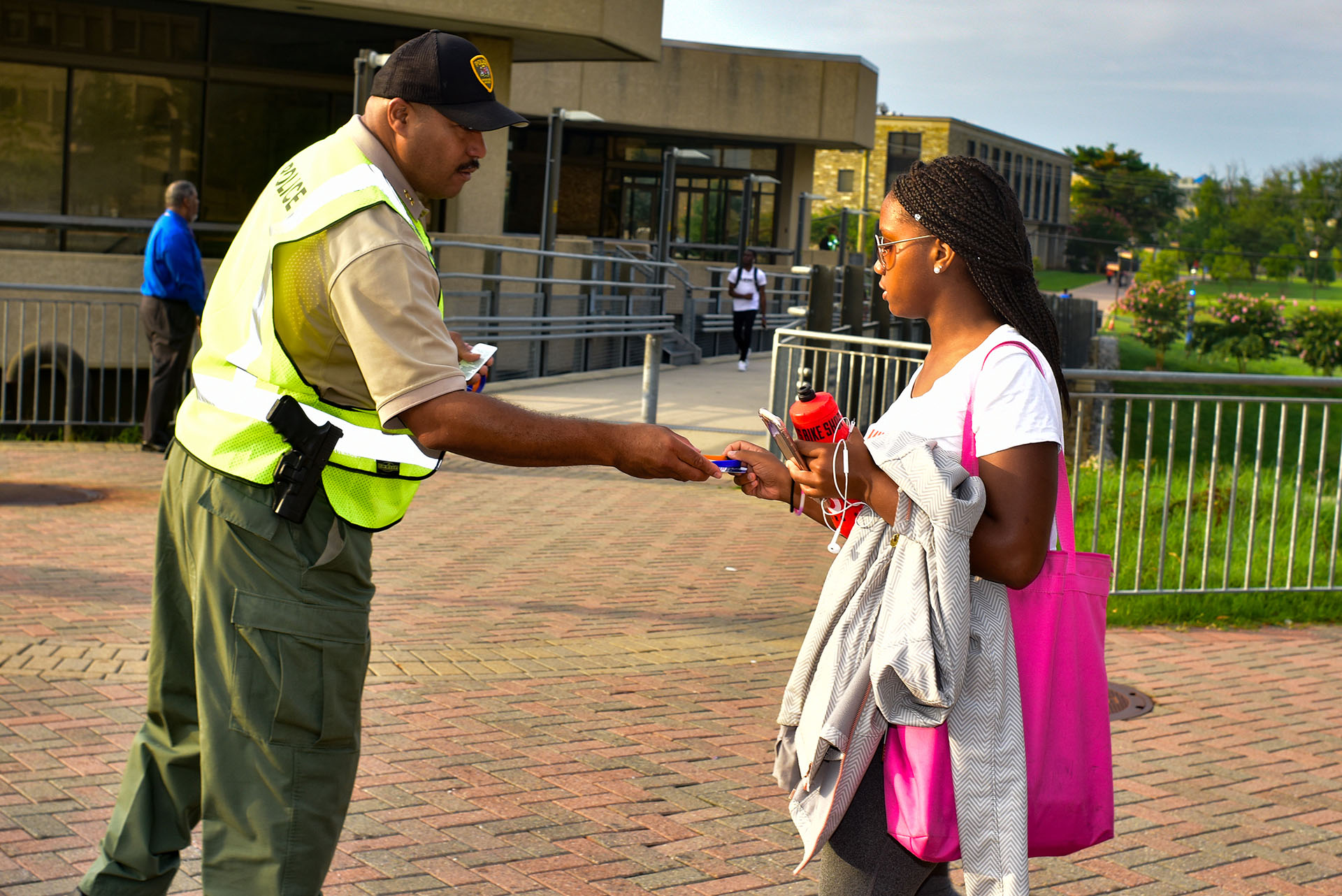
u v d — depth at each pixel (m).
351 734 2.56
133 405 11.80
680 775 4.29
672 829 3.85
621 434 2.32
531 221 34.12
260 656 2.45
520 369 16.70
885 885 2.27
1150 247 82.06
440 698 4.95
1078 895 3.59
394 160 2.55
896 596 2.16
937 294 2.30
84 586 6.30
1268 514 10.20
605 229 34.56
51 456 10.41
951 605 2.08
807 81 32.41
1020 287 2.26
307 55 17.12
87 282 13.64
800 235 34.69
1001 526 2.11
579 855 3.64
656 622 6.30
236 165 16.86
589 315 18.12
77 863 3.38
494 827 3.79
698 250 34.59
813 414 2.21
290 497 2.43
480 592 6.70
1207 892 3.66
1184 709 5.36
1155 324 36.72
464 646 5.66
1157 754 4.80
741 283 20.58
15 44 15.35
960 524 2.06
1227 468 14.45
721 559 7.95
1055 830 2.19
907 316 2.37
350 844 3.62
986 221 2.23
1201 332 36.59
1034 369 2.18
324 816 2.53
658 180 34.53
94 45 15.77
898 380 10.38
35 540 7.27
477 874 3.48
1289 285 72.81
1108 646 6.35
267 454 2.46
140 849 2.75
